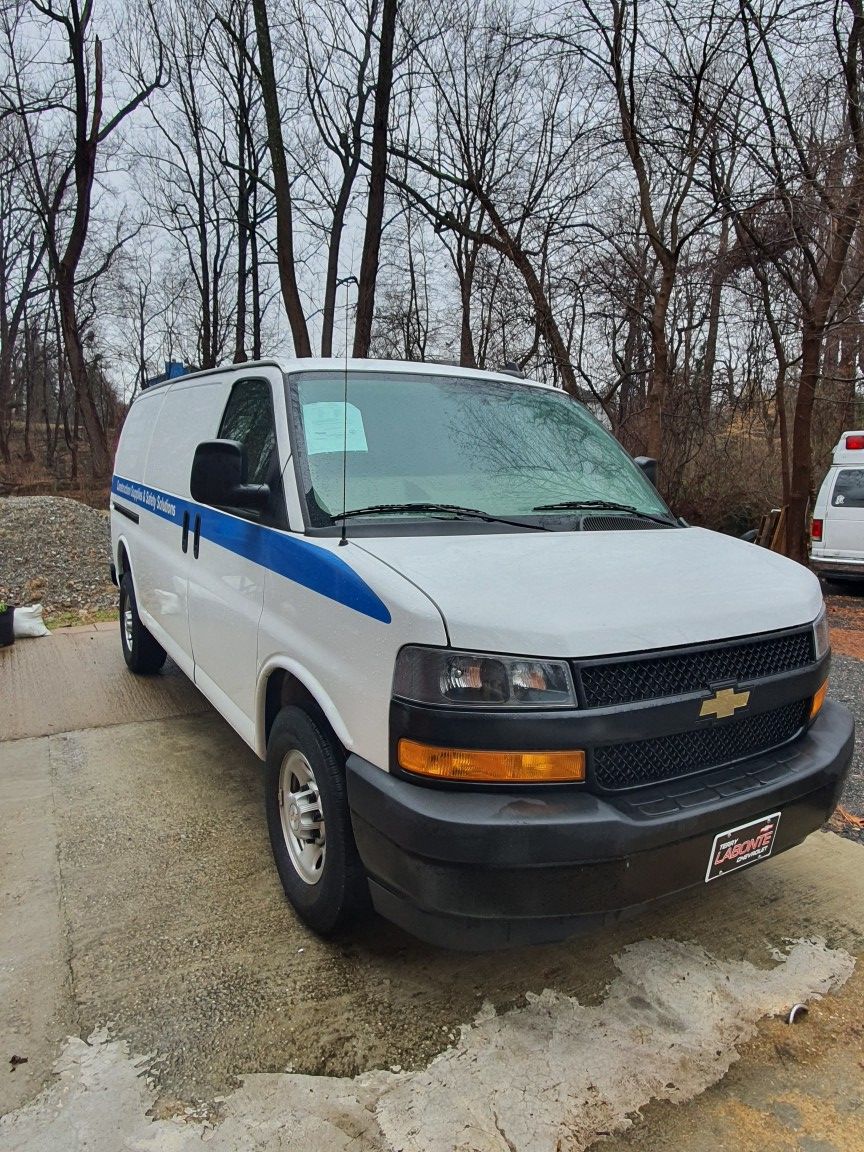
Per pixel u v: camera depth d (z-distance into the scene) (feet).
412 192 48.42
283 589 9.62
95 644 23.16
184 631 14.01
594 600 7.57
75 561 34.94
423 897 7.06
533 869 6.82
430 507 9.68
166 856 11.25
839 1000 8.59
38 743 15.48
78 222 74.33
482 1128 6.88
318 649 8.70
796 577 9.43
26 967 8.84
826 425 54.29
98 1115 6.97
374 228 45.88
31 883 10.53
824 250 34.99
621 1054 7.75
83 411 79.61
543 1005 8.41
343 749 8.58
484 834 6.76
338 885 8.61
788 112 31.71
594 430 13.00
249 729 10.85
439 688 7.04
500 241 44.65
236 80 81.15
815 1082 7.50
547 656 7.02
